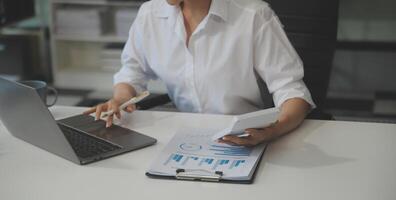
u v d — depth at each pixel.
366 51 3.47
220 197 1.19
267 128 1.46
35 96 1.32
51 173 1.32
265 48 1.73
